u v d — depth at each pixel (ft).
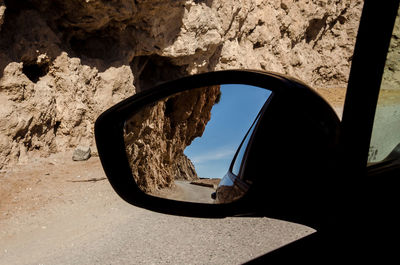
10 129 25.21
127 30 38.40
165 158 10.02
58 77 30.48
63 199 19.81
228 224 11.29
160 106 4.88
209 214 2.86
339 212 2.33
